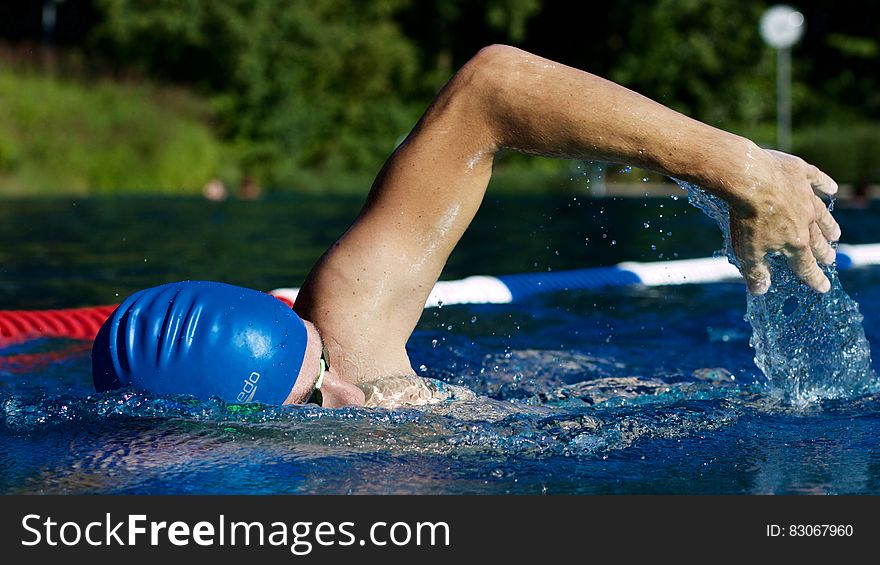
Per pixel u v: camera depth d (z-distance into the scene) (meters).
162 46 18.95
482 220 8.38
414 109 21.56
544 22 23.09
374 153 20.12
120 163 14.51
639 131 1.69
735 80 21.56
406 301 1.88
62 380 2.36
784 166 1.73
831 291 2.14
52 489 1.47
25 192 12.70
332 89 20.62
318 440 1.67
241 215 8.85
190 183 15.25
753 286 1.83
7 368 2.53
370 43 20.55
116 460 1.58
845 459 1.64
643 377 2.45
